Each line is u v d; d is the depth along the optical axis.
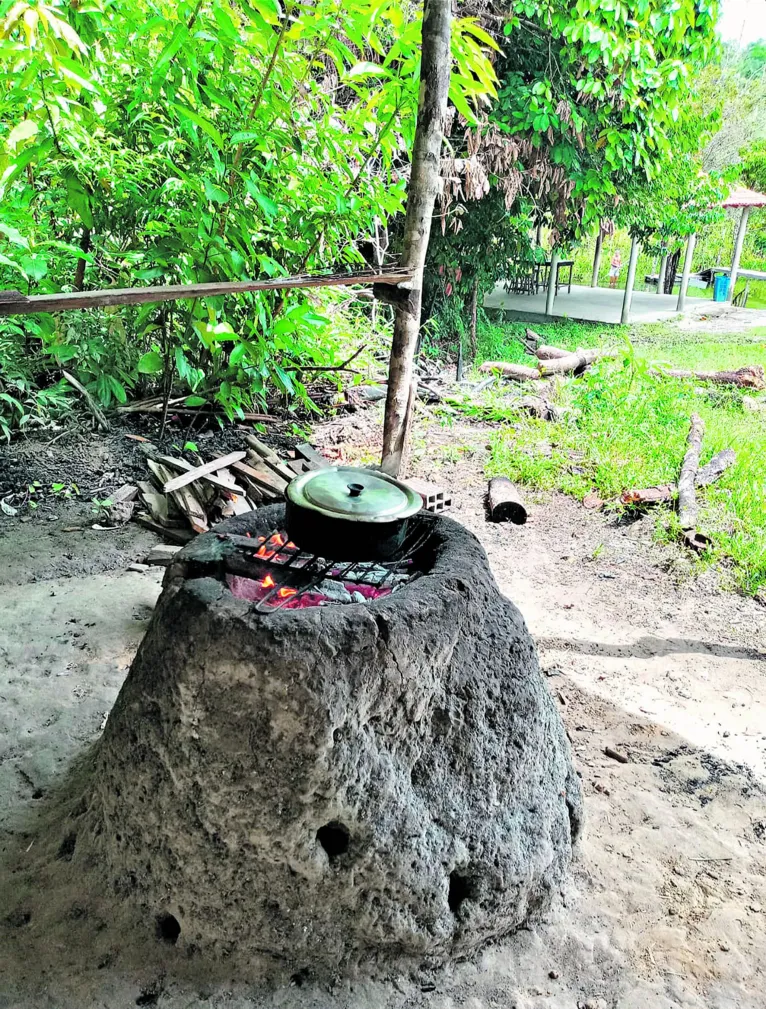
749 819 3.01
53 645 3.71
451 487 6.27
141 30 4.89
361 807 2.05
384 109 5.79
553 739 2.66
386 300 4.52
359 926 2.15
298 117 6.10
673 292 22.08
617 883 2.66
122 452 5.73
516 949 2.38
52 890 2.37
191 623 2.00
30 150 4.82
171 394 6.57
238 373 6.38
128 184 5.37
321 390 7.67
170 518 5.06
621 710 3.66
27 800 2.76
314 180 6.08
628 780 3.19
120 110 5.47
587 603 4.69
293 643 1.91
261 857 2.04
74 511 5.10
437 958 2.28
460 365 9.61
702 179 14.07
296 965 2.16
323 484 2.24
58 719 3.18
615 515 5.85
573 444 7.01
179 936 2.20
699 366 11.06
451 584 2.27
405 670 2.06
